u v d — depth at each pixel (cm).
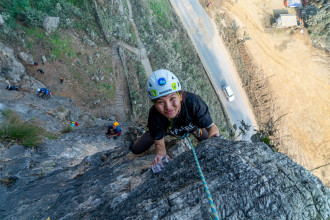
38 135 663
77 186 364
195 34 2975
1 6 1606
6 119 712
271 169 202
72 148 700
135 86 2102
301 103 3012
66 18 1914
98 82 1895
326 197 192
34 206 327
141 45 2367
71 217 263
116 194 278
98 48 2044
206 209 177
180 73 2423
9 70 1369
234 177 199
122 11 2384
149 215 187
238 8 3275
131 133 1062
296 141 2820
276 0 3425
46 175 495
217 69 2889
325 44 3303
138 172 317
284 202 176
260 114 2859
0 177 461
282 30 3288
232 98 2738
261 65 3108
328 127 2964
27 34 1683
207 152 243
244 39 3075
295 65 3167
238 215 172
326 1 3262
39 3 1828
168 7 2914
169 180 239
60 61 1775
